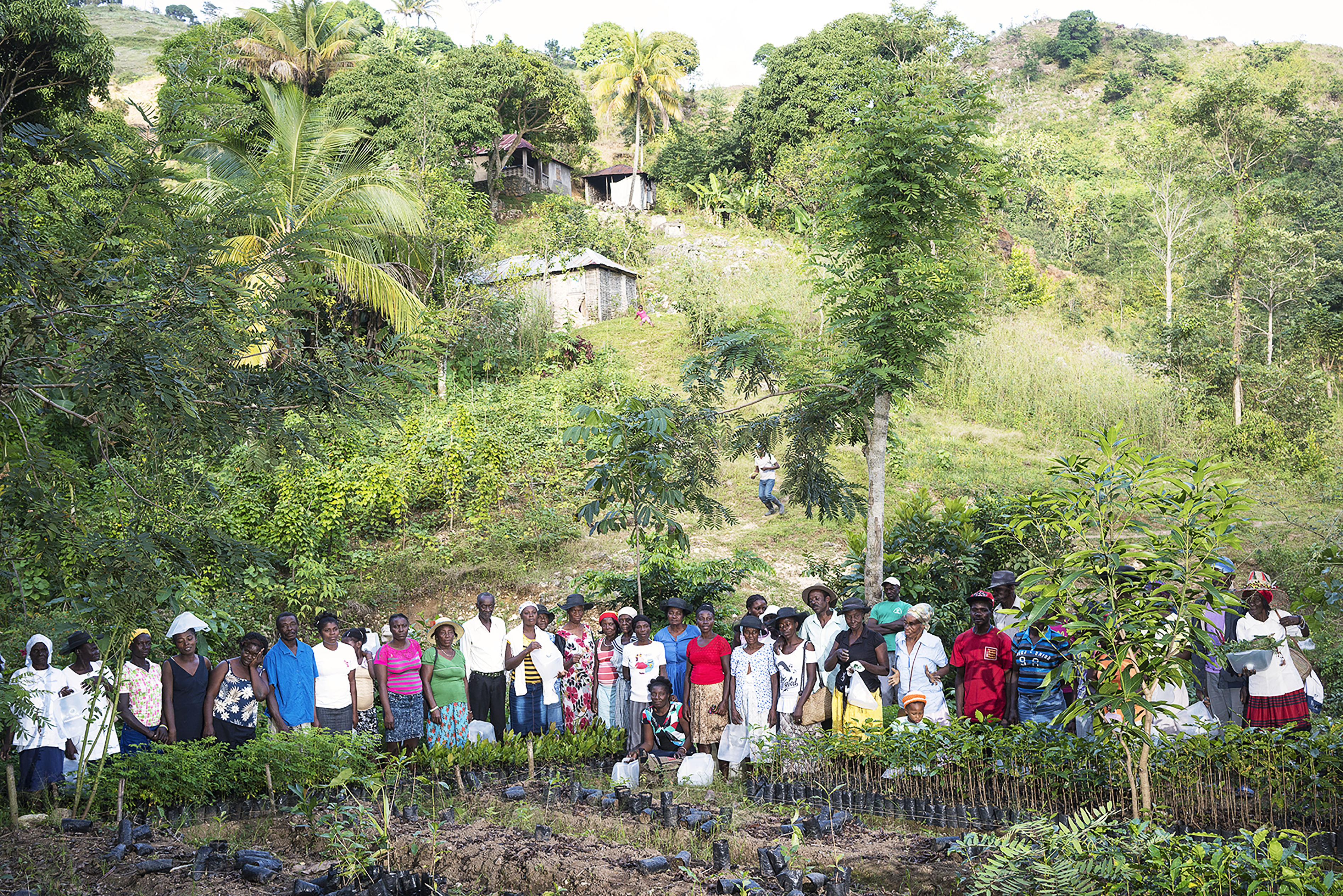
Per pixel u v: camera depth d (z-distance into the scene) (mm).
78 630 7137
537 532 15812
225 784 6801
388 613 14039
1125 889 4328
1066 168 73000
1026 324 27234
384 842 5410
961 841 5262
